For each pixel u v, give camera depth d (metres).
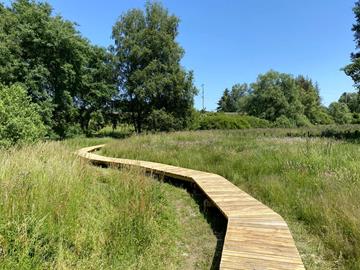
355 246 3.95
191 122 32.16
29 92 20.67
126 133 32.62
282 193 6.38
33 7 22.11
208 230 5.39
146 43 30.52
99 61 29.56
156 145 14.88
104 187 6.79
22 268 3.17
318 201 5.46
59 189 5.15
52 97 22.80
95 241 4.16
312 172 7.26
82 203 5.25
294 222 5.32
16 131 9.41
